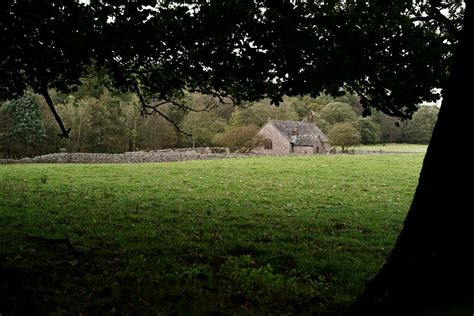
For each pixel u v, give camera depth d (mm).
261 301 5473
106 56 7844
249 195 17188
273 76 8602
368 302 3438
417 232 3365
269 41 7957
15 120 53938
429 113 94375
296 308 5270
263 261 7613
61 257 6977
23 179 20391
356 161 36531
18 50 7496
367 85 8633
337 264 7527
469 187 3154
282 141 71000
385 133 97062
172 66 8570
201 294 5535
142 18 7219
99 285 5621
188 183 21016
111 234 9195
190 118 66688
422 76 7969
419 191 3498
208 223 11008
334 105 85812
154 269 6617
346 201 16328
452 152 3303
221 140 61031
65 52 7586
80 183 19703
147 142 68562
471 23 3332
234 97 9609
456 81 3395
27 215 10992
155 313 4762
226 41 8008
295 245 8984
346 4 8047
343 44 7574
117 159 38375
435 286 3023
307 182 22500
